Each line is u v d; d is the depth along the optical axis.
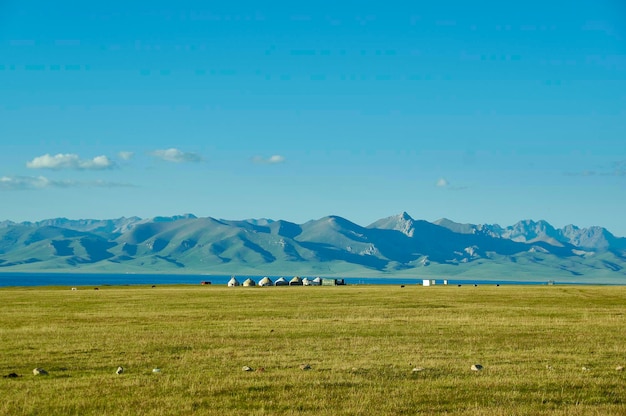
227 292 128.50
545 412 21.03
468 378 26.58
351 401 22.48
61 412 21.08
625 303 87.12
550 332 44.12
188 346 36.47
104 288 165.00
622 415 20.72
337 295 110.50
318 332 43.97
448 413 21.03
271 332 44.03
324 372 27.67
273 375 27.00
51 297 104.31
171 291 136.12
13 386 24.91
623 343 38.16
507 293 120.94
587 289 150.12
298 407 21.77
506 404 22.30
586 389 24.52
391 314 62.59
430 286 193.88
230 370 28.53
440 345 36.78
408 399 22.88
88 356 32.78
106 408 21.55
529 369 28.77
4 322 54.25
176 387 24.70
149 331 45.19
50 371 28.52
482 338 40.28
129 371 28.50
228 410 21.30
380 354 33.09
